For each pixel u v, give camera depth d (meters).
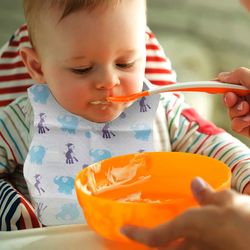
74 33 1.16
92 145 1.31
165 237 0.75
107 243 0.94
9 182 1.38
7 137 1.38
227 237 0.72
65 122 1.32
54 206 1.23
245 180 1.18
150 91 1.12
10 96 1.49
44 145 1.30
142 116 1.35
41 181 1.26
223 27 3.10
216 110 2.90
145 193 1.06
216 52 3.09
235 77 1.12
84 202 0.89
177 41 2.99
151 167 1.07
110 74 1.18
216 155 1.30
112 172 1.05
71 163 1.29
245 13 3.05
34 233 0.99
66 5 1.16
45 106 1.34
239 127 1.15
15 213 1.16
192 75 2.77
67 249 0.93
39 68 1.35
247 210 0.73
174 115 1.41
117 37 1.16
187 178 1.05
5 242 0.96
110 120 1.27
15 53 1.50
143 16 1.22
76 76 1.21
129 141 1.33
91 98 1.21
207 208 0.74
